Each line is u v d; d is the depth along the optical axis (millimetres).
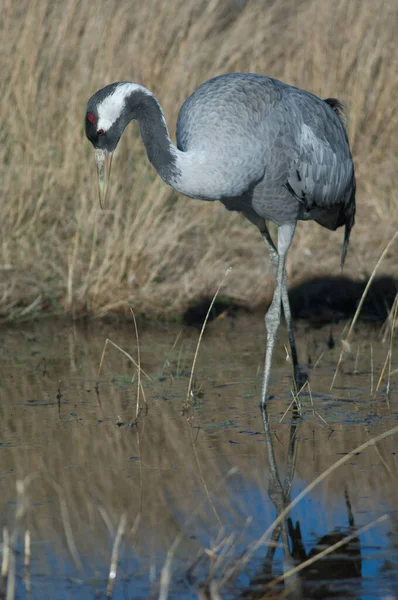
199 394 9695
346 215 11016
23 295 13102
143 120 9258
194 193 9297
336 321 12578
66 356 11227
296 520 6793
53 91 14844
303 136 9758
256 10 16875
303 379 10109
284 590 5895
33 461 7930
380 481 7410
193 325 12578
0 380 10312
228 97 9312
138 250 13164
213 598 5602
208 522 6770
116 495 7234
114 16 15422
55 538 6566
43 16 14844
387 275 13477
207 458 7973
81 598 5805
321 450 8109
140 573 6102
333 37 16859
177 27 15891
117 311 12930
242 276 13570
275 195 9836
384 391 9656
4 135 14531
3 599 5793
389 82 16688
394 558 6242
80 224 13766
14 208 13961
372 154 16234
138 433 8602
